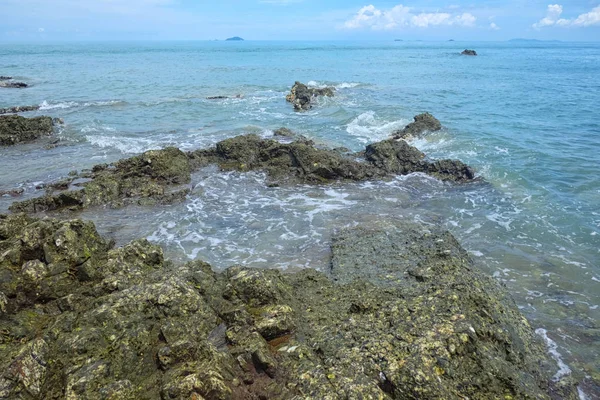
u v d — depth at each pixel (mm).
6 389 6801
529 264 12359
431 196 17453
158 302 8820
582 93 40531
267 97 42156
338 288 10484
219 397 6945
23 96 42000
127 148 24375
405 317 8719
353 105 35531
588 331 9594
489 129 26500
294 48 182500
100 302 8922
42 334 8148
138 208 16609
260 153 21188
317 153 19766
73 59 98938
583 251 13047
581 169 19469
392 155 20578
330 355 8023
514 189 17734
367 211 15992
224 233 14641
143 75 61469
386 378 7293
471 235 14078
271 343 8648
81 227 11102
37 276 9719
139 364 7730
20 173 20531
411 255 11945
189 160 20953
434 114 31156
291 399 6914
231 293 9758
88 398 6777
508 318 9242
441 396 6918
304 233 14430
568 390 7918
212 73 64875
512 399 7285
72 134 27359
